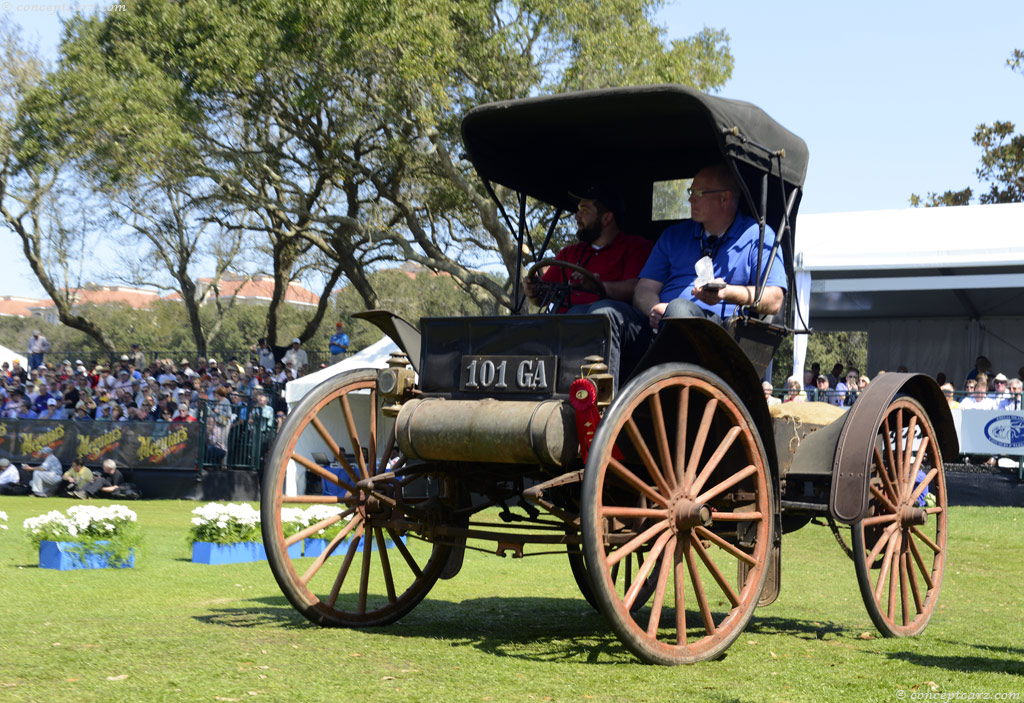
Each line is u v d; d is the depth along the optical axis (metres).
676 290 5.57
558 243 18.38
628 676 4.24
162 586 7.86
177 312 60.56
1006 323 26.75
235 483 21.75
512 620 6.11
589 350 4.70
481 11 22.09
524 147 6.17
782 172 5.38
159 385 26.88
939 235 19.11
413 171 26.55
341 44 21.20
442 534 5.20
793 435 5.80
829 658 4.94
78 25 24.83
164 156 23.77
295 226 28.28
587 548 4.29
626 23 23.06
